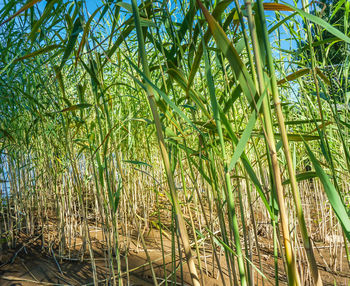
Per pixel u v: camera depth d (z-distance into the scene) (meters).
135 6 0.68
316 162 0.60
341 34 0.50
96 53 1.08
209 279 1.56
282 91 1.73
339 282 1.65
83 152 2.32
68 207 2.18
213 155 0.97
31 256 1.96
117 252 1.21
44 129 1.69
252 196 2.40
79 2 1.00
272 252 2.11
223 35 0.55
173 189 0.74
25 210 2.41
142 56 0.69
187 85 0.76
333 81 1.23
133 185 2.29
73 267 1.79
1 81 1.46
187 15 0.78
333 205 0.56
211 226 1.01
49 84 1.50
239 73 0.57
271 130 0.56
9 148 2.24
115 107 2.10
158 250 2.00
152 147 2.50
